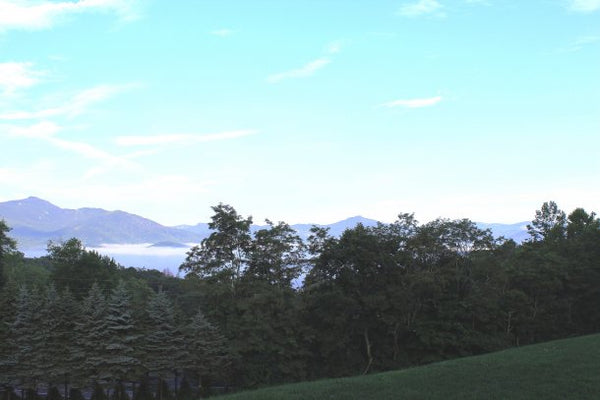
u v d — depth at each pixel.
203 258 51.81
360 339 48.88
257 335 45.34
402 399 19.14
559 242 66.12
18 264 89.25
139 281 95.25
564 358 24.89
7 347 45.81
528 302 52.75
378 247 47.22
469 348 47.66
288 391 20.48
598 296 56.38
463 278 51.62
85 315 45.44
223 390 46.94
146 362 45.06
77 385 43.47
